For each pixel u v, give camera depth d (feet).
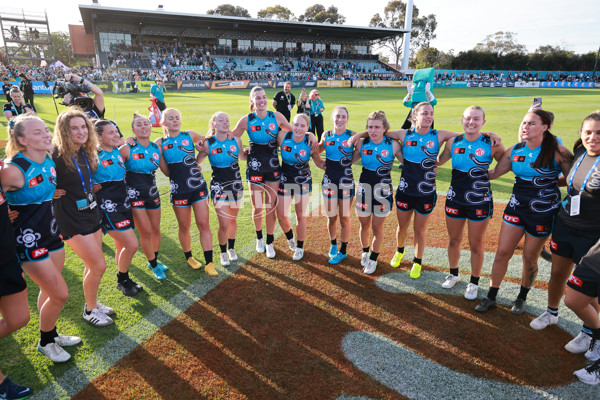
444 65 223.51
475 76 176.14
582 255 8.59
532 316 10.73
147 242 12.38
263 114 13.48
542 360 9.00
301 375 8.57
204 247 12.89
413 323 10.37
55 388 8.23
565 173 9.32
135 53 136.46
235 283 12.53
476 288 11.50
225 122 12.75
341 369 8.73
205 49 154.51
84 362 9.00
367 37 180.14
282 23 145.07
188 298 11.63
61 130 8.91
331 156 13.10
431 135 11.60
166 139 12.39
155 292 11.99
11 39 149.59
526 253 10.19
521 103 72.59
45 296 9.20
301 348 9.42
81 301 11.55
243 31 161.17
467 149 10.73
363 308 11.07
